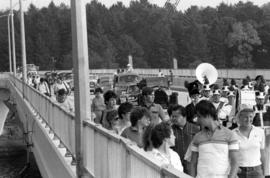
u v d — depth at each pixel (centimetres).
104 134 777
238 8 12188
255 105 1047
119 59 12525
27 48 13575
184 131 853
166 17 12038
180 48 11156
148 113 785
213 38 10800
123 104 914
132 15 13325
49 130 1759
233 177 641
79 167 977
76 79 972
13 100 5450
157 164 480
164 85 3114
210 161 634
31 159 2598
